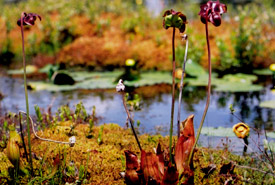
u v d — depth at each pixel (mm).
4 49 9758
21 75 7918
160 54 8250
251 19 9281
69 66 8594
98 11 10648
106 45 8805
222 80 6770
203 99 5578
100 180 2570
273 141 3570
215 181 2557
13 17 10883
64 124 3559
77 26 9727
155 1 11875
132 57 8289
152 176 2322
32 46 9586
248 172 2791
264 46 8227
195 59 7922
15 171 2537
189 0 11438
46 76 7719
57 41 9516
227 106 5121
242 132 2814
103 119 4527
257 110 4891
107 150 2961
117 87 2461
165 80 6797
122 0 11977
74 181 2568
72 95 5980
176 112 4852
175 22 2334
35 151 2848
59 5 11258
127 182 2449
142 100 5531
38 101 5551
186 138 2363
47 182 2520
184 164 2365
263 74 7398
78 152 2871
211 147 3352
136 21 9531
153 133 3934
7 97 5855
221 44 7605
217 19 2164
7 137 3463
